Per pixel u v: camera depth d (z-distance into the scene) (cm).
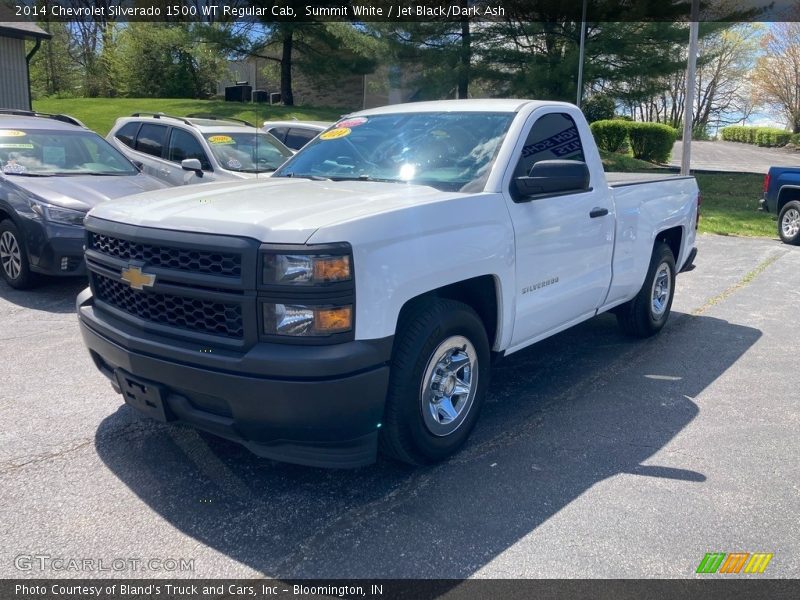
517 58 2398
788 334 704
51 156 877
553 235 478
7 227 793
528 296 462
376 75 2838
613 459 427
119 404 492
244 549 330
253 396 335
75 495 373
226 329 348
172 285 358
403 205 375
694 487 393
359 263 340
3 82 2103
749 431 471
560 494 383
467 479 398
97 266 408
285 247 331
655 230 632
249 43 3098
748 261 1094
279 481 393
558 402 519
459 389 417
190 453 423
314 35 3045
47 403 492
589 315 566
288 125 1327
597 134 2988
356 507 368
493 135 469
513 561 323
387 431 377
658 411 504
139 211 391
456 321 395
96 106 3200
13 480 387
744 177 2459
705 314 781
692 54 1572
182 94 4144
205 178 1020
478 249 406
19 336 643
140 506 364
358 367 340
